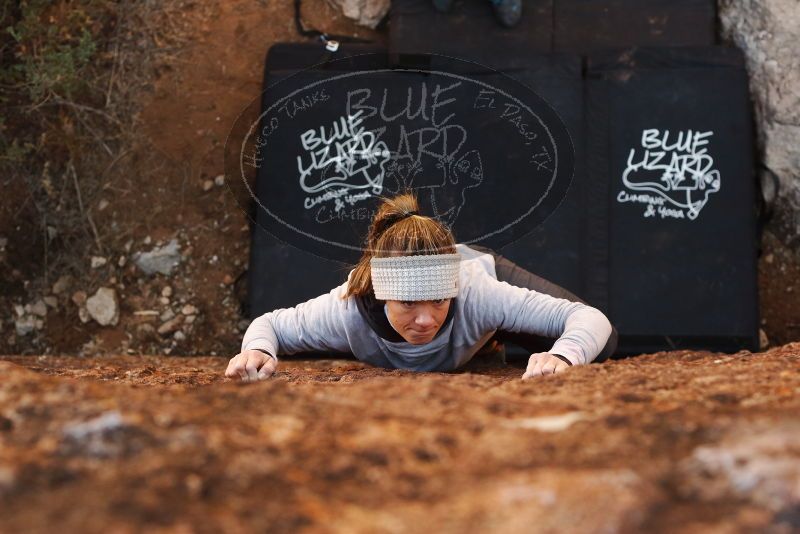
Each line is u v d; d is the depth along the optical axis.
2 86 5.58
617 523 1.32
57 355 5.37
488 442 1.66
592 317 2.97
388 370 2.95
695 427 1.65
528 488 1.42
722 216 5.11
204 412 1.78
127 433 1.60
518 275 3.28
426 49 5.25
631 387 2.15
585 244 5.03
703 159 5.14
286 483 1.48
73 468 1.48
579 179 5.09
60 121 5.64
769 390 2.03
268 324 3.11
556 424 1.79
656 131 5.15
